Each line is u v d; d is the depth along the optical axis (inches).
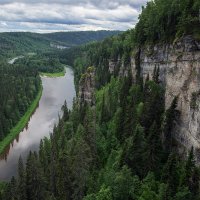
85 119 4037.9
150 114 3206.2
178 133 2842.0
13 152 5123.0
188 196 2406.5
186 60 2792.8
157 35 3742.6
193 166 2488.9
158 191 2549.2
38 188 3120.1
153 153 2861.7
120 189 2684.5
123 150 2987.2
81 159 3107.8
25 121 6456.7
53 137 4264.3
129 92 4067.4
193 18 2886.3
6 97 6776.6
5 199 3085.6
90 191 2955.2
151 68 3772.1
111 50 6565.0
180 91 2869.1
